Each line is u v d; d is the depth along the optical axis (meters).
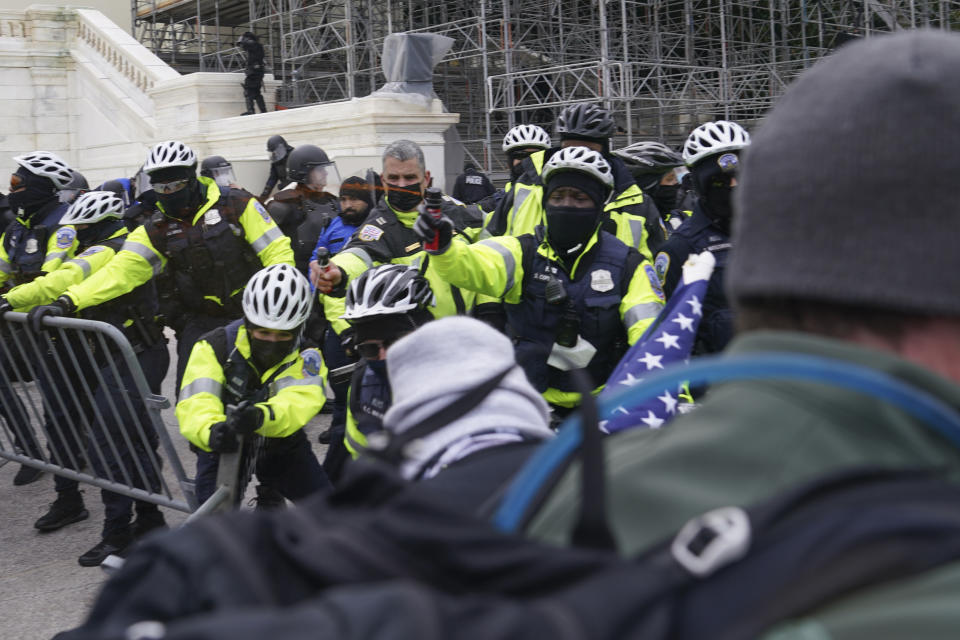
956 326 0.65
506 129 18.92
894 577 0.54
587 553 0.62
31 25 20.88
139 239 4.79
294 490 3.92
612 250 3.21
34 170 5.75
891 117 0.64
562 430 0.75
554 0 18.28
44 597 4.20
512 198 5.15
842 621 0.53
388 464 1.01
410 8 19.02
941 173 0.63
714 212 3.33
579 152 3.12
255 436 3.61
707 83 18.72
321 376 3.84
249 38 16.94
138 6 24.56
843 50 0.71
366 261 4.41
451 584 0.64
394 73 14.20
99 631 0.69
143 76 19.22
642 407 1.53
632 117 18.34
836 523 0.56
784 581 0.55
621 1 15.73
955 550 0.53
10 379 5.29
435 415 1.18
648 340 1.73
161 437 4.00
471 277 3.10
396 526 0.67
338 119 14.20
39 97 20.69
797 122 0.69
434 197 3.00
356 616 0.56
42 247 5.79
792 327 0.70
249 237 4.92
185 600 0.68
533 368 3.15
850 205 0.65
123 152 19.50
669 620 0.56
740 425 0.66
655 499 0.66
